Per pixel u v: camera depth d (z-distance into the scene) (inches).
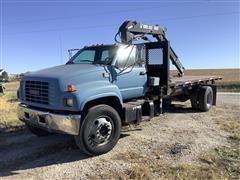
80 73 236.5
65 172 205.9
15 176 201.2
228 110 439.2
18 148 261.7
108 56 274.2
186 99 438.6
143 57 303.9
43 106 235.3
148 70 345.7
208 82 462.0
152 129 315.6
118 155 235.0
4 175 203.2
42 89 236.1
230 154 235.8
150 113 295.7
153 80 307.3
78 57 298.4
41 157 237.1
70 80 228.5
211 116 389.7
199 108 422.3
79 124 220.4
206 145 257.8
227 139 278.7
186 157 229.1
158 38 401.4
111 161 222.8
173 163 217.6
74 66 264.7
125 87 278.8
